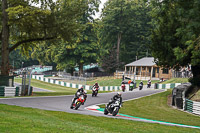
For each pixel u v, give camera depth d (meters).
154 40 31.97
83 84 56.38
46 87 52.78
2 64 31.97
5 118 10.98
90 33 80.00
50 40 35.38
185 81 48.91
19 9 27.62
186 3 23.56
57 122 11.41
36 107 18.98
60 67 82.31
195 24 21.42
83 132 9.29
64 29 31.84
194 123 17.39
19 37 35.09
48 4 32.41
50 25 31.70
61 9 32.47
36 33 33.81
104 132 9.72
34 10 28.72
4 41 31.89
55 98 27.78
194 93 28.59
